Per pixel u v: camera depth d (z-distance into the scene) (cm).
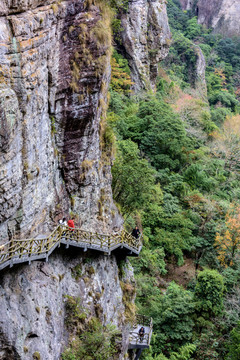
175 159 4756
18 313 1462
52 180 1872
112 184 2728
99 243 2139
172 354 2809
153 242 3703
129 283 2522
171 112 4875
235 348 2691
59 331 1706
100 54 1952
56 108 1823
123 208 2773
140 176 2711
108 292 2164
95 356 1784
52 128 1844
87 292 1986
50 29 1667
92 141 2094
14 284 1512
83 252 2044
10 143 1386
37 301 1585
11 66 1404
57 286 1767
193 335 2975
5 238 1489
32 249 1571
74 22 1848
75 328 1816
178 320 2969
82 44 1866
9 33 1389
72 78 1850
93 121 2031
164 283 3453
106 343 1839
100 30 1945
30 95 1516
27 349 1456
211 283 3056
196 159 5081
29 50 1486
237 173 5428
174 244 3703
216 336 2970
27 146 1538
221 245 3678
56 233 1756
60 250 1898
